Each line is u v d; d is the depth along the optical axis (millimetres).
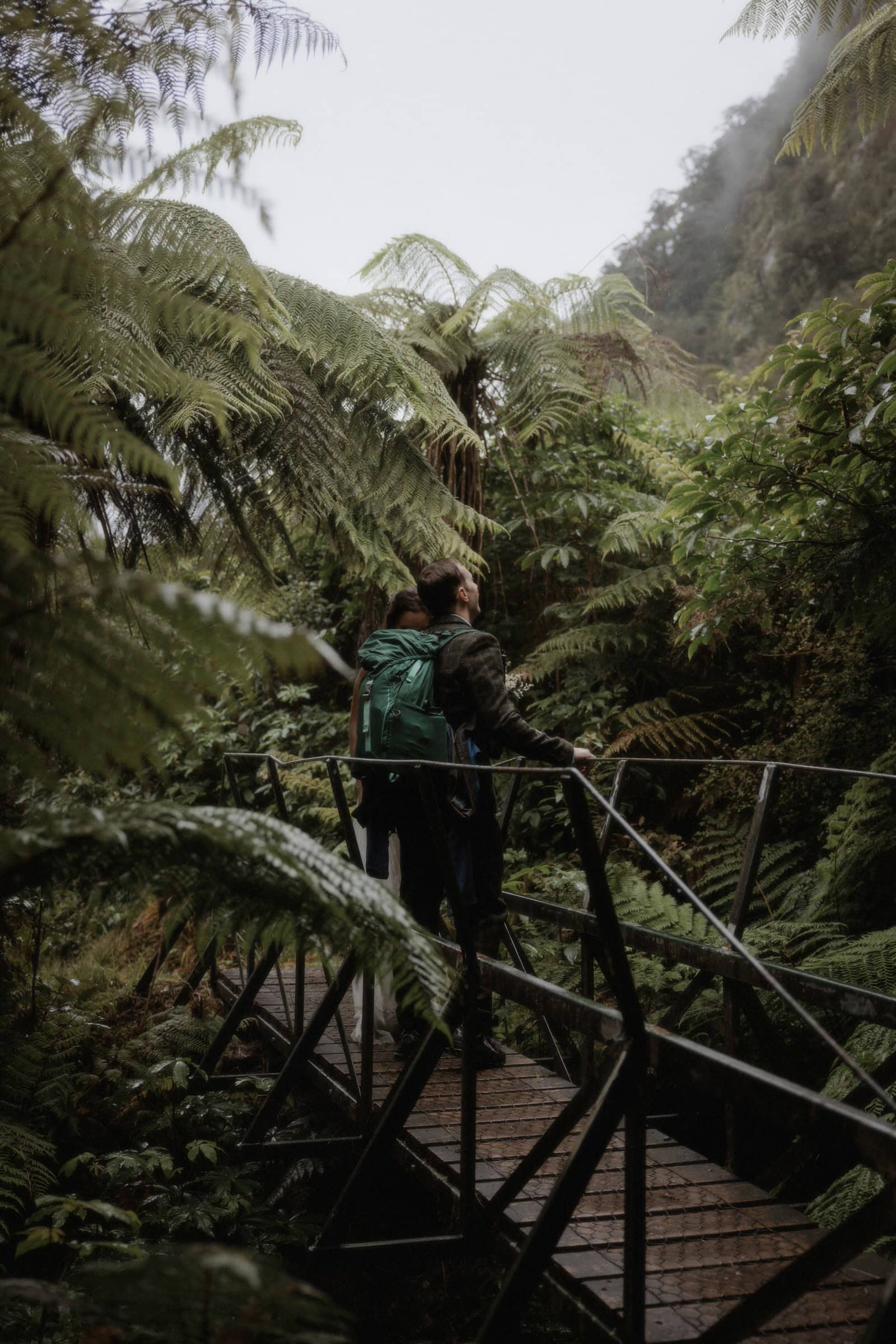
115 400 2988
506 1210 2062
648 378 6684
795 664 5328
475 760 2949
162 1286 919
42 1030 3541
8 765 1156
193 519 3990
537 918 3193
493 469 6664
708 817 4969
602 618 6219
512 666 6562
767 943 3830
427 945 1220
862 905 3885
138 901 1194
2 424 1117
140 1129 3275
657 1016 3811
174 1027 3707
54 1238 1687
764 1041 2443
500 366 5844
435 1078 2965
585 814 1550
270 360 3896
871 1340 861
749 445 3543
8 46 1219
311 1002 3910
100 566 948
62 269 1172
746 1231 1963
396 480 4312
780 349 3463
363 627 6164
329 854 1184
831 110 3594
